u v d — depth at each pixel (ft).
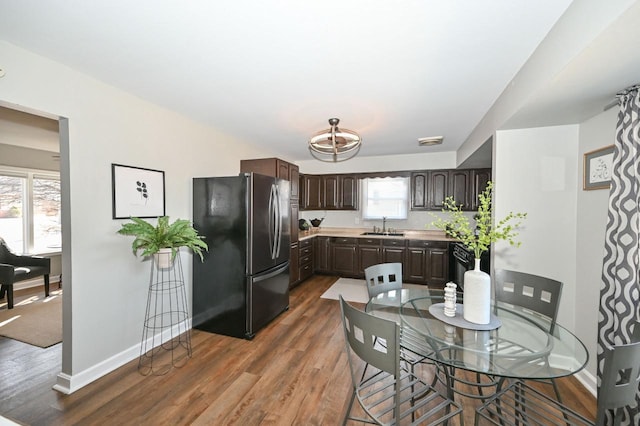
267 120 9.96
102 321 7.16
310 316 11.06
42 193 15.48
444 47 5.45
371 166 17.11
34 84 5.75
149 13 4.50
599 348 5.66
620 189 5.28
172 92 7.64
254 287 9.32
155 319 8.62
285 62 6.06
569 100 5.82
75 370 6.61
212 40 5.26
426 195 16.08
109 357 7.34
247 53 5.71
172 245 7.46
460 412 4.75
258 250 9.52
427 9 4.37
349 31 4.96
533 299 6.43
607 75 4.75
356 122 10.21
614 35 3.67
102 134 7.06
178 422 5.62
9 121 10.23
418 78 6.75
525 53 5.65
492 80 6.84
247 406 6.08
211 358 7.99
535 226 7.84
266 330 9.83
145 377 7.09
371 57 5.83
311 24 4.77
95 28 4.91
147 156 8.28
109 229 7.27
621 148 5.27
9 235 14.38
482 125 9.65
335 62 6.05
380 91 7.51
